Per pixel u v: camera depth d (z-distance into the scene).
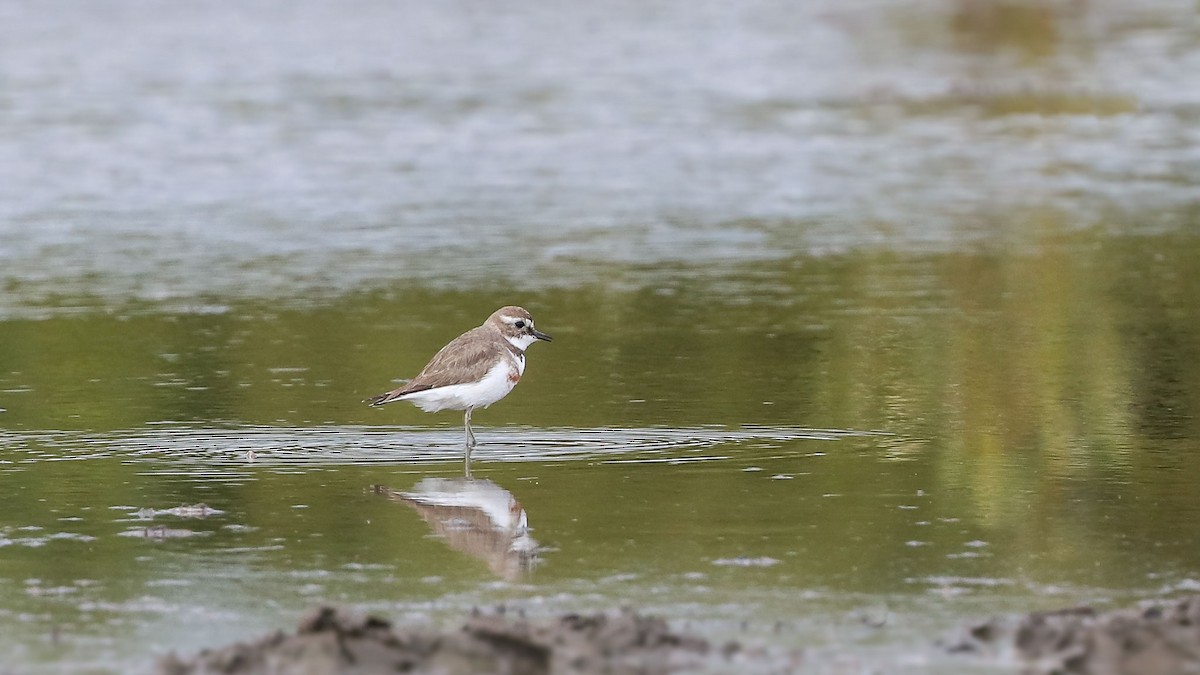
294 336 18.88
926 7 50.31
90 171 29.81
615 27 47.78
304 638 9.17
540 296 20.98
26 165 30.19
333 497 12.67
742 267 22.69
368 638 9.16
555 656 9.16
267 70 40.84
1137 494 12.53
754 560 11.01
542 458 13.84
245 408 15.70
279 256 23.56
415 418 15.32
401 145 32.34
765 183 29.00
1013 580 10.56
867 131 33.81
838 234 24.97
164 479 13.20
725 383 16.59
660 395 16.11
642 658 9.21
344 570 10.88
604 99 37.16
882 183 29.02
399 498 12.62
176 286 21.61
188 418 15.31
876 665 9.18
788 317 19.73
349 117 35.03
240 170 30.05
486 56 43.09
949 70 40.78
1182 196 27.73
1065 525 11.77
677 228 25.50
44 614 10.07
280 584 10.61
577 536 11.59
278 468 13.55
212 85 38.69
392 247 24.16
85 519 12.08
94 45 44.25
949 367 17.19
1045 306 20.17
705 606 10.12
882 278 21.95
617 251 23.81
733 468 13.42
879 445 14.14
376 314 20.00
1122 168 30.22
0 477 13.25
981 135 33.41
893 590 10.40
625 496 12.62
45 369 17.31
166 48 43.94
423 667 9.01
